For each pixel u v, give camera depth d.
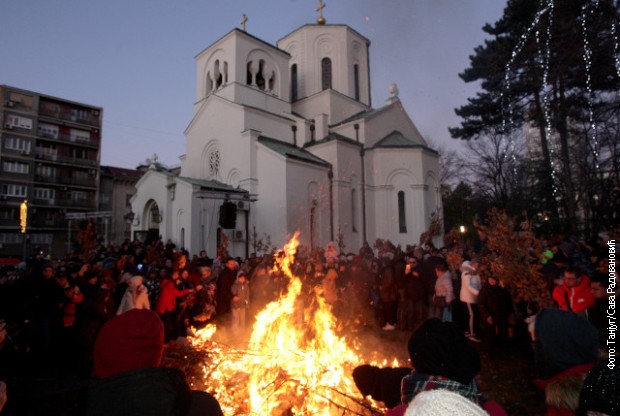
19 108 48.22
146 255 15.78
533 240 7.66
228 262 10.54
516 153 27.09
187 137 28.39
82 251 17.75
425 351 2.01
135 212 25.91
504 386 6.31
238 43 26.48
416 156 26.62
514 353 7.94
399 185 26.66
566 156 18.92
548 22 17.45
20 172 47.66
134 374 1.69
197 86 29.22
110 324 1.94
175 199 22.83
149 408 1.57
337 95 30.38
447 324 2.14
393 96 30.55
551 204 20.48
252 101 26.73
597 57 16.02
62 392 6.48
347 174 25.56
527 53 19.09
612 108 17.12
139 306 7.84
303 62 32.06
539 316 2.21
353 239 25.27
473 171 30.92
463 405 1.21
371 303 11.51
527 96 20.81
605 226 14.90
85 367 7.28
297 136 27.72
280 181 22.59
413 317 10.12
